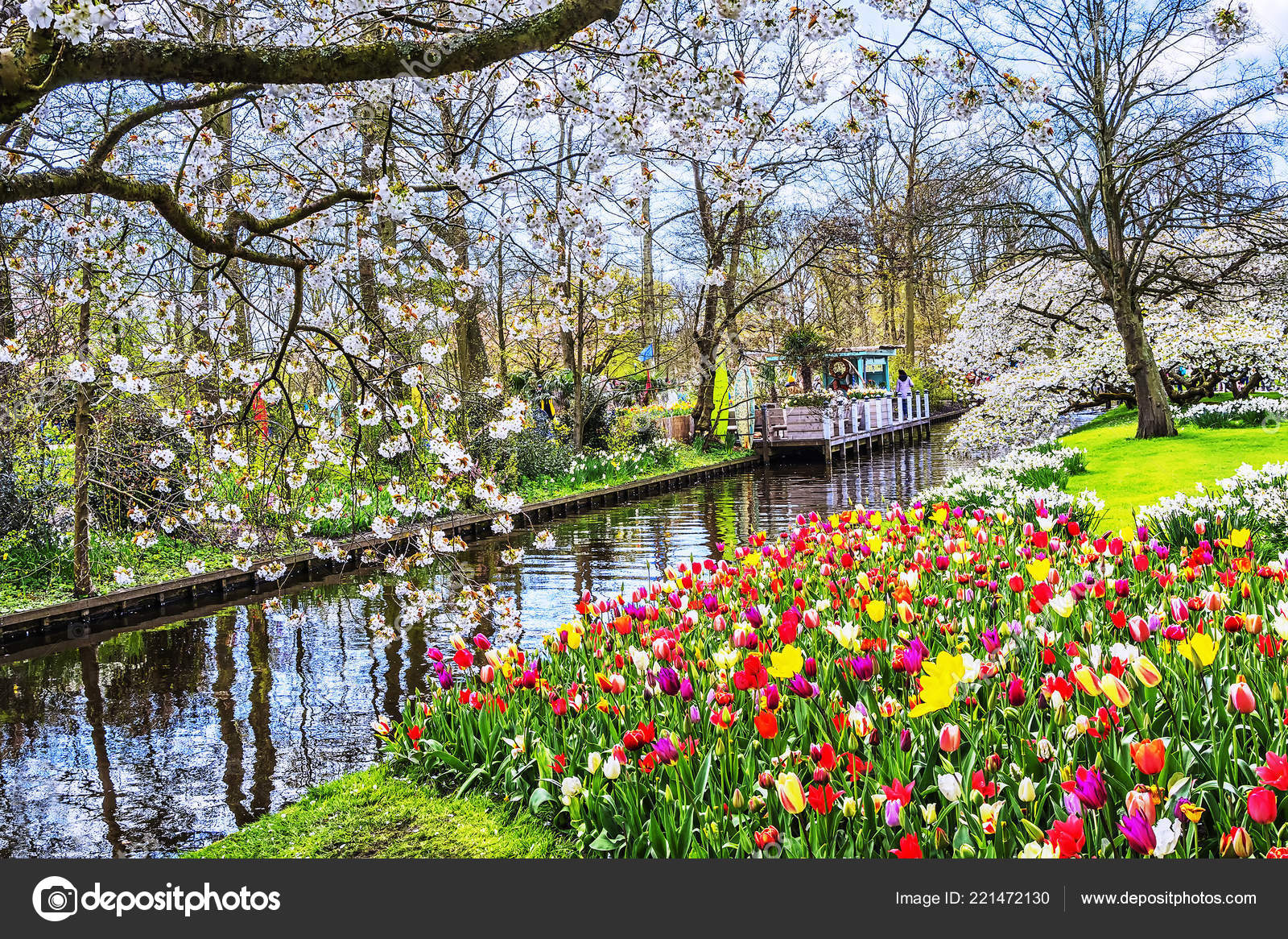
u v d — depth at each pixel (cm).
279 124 612
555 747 428
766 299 2997
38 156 549
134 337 852
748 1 420
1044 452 1744
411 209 496
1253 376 2162
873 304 4881
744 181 583
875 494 1956
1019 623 443
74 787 580
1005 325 2272
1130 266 1761
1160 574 542
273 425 777
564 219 591
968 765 322
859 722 329
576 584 1140
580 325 2289
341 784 527
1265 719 338
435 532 671
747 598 582
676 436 3098
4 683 814
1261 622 406
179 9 530
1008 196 1809
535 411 2373
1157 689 359
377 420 604
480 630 916
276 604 1086
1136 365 1795
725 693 380
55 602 1005
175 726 687
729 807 333
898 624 480
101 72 326
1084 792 273
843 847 307
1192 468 1358
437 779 500
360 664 824
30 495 1132
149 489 1102
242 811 534
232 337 751
